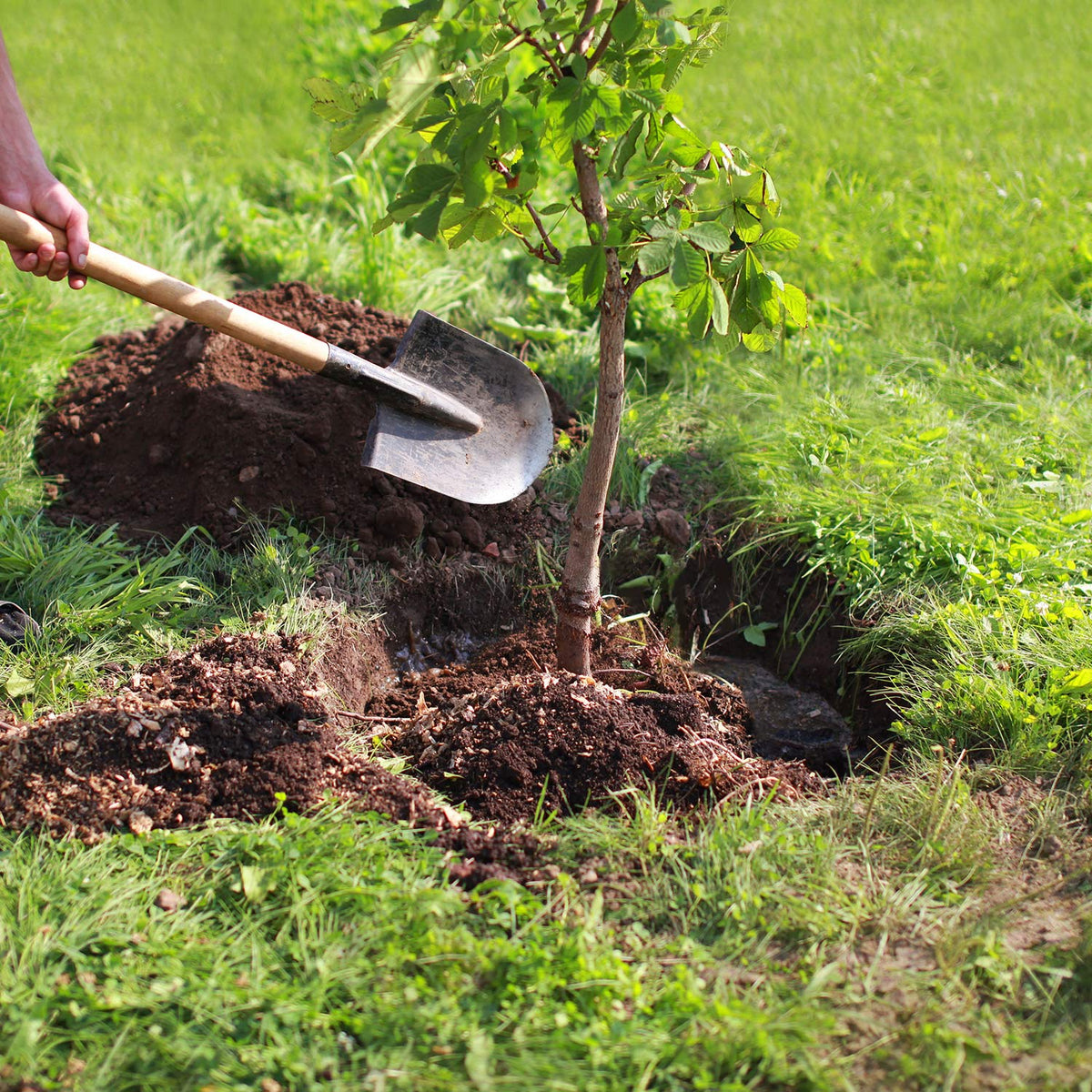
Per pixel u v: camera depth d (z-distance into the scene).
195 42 8.52
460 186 2.56
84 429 4.30
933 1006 2.35
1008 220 6.00
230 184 6.32
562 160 2.77
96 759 2.84
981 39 8.42
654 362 5.00
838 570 3.83
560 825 2.87
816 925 2.54
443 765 3.06
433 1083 2.15
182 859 2.65
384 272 5.20
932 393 4.76
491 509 4.05
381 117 2.38
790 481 4.13
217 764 2.89
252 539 3.78
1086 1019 2.34
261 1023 2.27
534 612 3.93
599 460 3.09
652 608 4.00
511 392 3.68
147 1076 2.17
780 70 7.91
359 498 3.92
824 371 4.87
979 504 3.98
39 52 8.32
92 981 2.33
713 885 2.64
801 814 2.91
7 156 3.18
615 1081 2.16
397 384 3.44
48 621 3.43
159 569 3.62
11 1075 2.15
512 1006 2.29
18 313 4.66
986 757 3.20
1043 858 2.80
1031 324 5.24
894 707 3.42
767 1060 2.21
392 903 2.53
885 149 6.73
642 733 3.12
